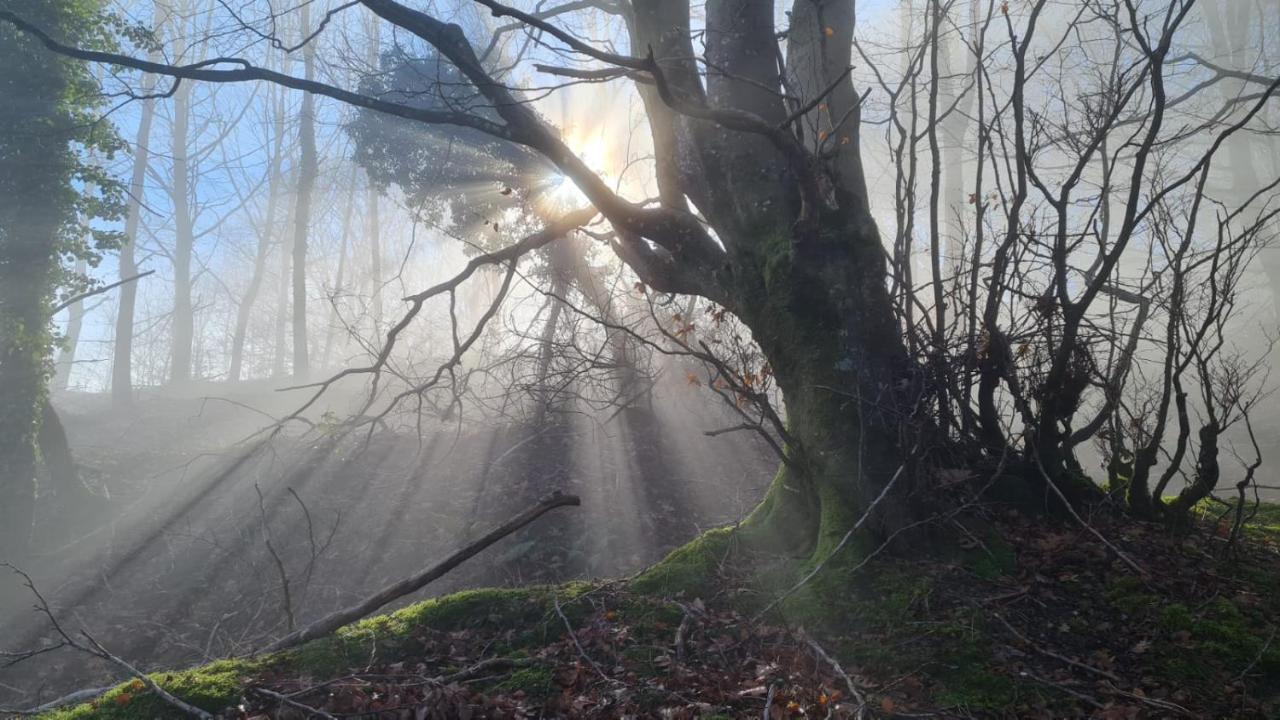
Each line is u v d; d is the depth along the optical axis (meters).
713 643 5.30
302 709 4.58
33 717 5.14
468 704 4.60
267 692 4.69
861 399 5.95
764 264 6.63
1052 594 5.67
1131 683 4.81
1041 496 6.83
